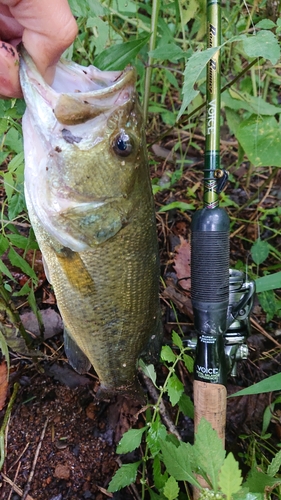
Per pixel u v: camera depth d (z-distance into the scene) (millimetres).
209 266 306
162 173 623
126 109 278
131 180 294
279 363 465
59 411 412
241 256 552
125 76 276
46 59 244
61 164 277
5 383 396
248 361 464
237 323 361
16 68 246
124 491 379
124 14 465
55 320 443
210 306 308
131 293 326
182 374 443
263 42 237
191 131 677
